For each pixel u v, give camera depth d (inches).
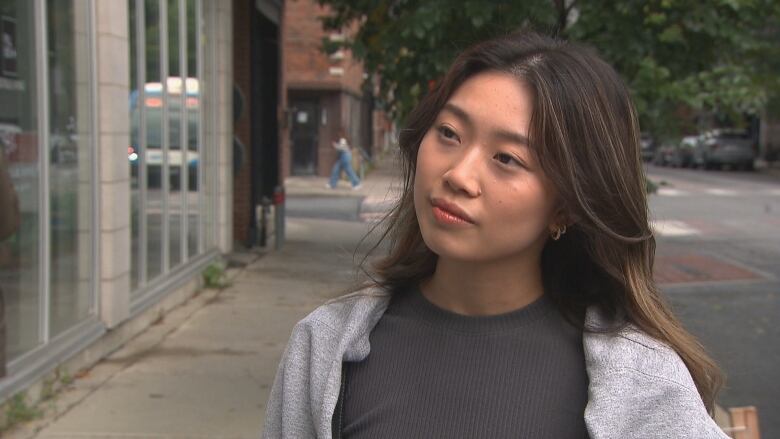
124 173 248.4
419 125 56.0
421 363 53.3
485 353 52.4
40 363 197.8
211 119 384.8
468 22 256.1
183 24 329.4
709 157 1472.7
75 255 227.9
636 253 53.2
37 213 200.7
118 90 241.0
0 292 164.1
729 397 229.1
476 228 49.5
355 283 62.4
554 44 52.6
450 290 54.4
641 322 52.6
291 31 1061.8
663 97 260.1
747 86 264.5
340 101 1088.8
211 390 216.5
